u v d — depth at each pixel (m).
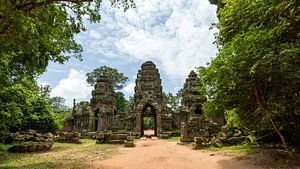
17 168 13.17
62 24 13.41
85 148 23.45
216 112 15.73
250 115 15.48
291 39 11.88
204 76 14.61
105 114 47.44
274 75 11.56
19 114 23.34
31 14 11.33
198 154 19.06
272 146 19.19
